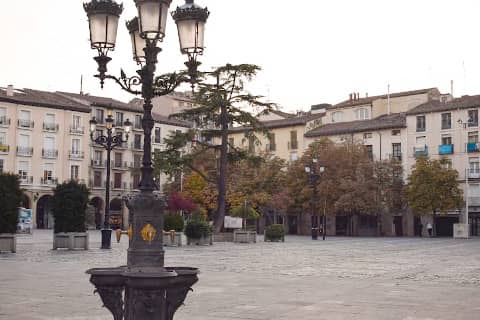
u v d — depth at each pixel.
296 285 13.13
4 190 23.73
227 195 58.97
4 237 23.70
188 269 7.01
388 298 10.98
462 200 61.22
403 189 63.03
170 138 40.66
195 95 38.75
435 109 65.19
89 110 72.19
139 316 6.23
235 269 17.44
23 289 11.93
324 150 64.06
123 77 8.57
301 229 72.06
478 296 11.34
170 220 32.56
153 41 7.91
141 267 7.04
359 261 21.34
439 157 64.56
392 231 65.69
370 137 69.88
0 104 65.06
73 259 20.53
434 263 20.58
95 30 8.22
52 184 68.81
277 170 63.72
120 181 75.62
